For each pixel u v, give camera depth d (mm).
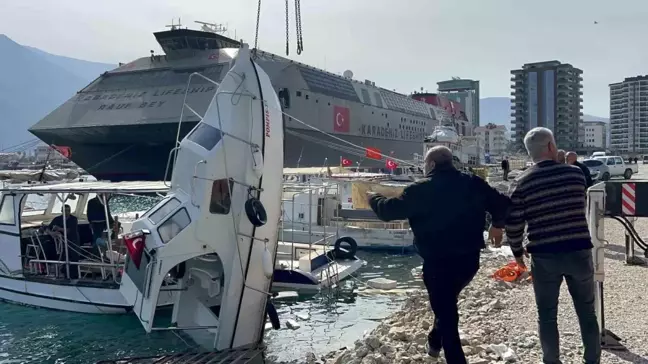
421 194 4750
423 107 75312
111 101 42844
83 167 45406
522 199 5039
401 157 66188
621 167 42156
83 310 11945
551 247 4867
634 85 175250
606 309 8094
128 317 11664
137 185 12797
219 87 8852
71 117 42688
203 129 8758
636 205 6605
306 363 8695
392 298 14281
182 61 45094
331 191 23844
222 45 46938
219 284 9242
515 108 166125
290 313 12797
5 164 35656
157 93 41969
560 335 6855
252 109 8695
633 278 10336
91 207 13367
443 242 4707
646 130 175000
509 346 6828
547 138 5070
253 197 8531
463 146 39719
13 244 13102
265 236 8719
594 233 6348
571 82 160750
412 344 7574
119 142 41781
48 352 10078
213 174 8383
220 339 8391
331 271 16109
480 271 13766
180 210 8500
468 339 7105
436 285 4770
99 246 12336
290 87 44531
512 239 5152
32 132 43094
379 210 4941
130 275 8922
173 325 9484
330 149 49688
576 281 4973
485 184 4879
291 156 44281
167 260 8297
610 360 5836
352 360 7664
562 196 4879
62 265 13148
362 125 56156
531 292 10633
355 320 12070
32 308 12578
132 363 7871
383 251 21328
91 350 10086
